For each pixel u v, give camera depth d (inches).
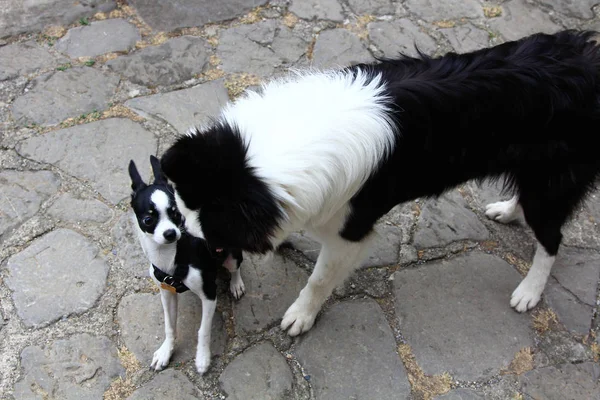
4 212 83.9
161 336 78.5
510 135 73.7
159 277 72.7
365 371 78.2
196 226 67.5
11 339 77.4
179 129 91.0
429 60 74.2
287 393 76.6
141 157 88.7
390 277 83.7
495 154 74.8
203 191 65.1
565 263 85.7
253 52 98.5
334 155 67.9
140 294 80.4
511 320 81.8
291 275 82.9
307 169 66.8
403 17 104.1
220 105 93.4
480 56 74.0
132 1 102.0
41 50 96.3
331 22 102.7
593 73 73.6
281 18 102.5
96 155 88.4
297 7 103.9
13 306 79.0
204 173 64.7
